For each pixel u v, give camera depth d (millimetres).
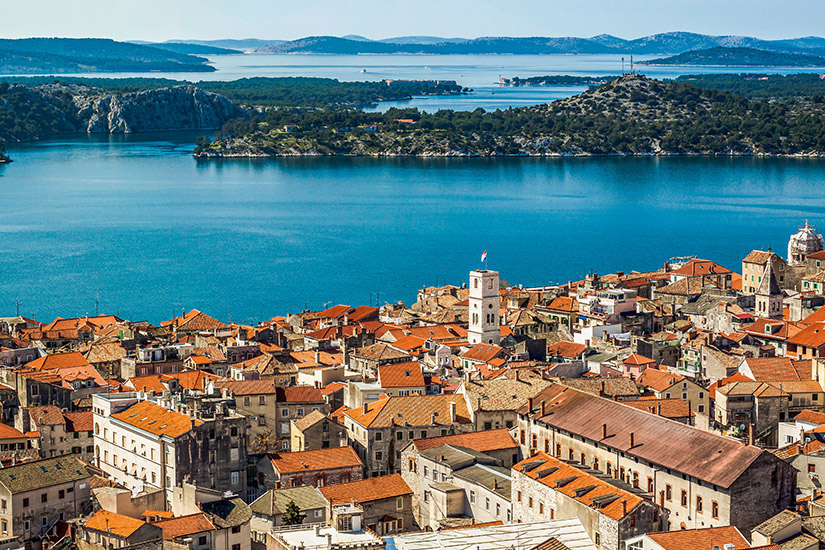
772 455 180125
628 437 199375
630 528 168625
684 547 158375
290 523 188750
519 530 170750
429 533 171625
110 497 196625
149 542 174125
